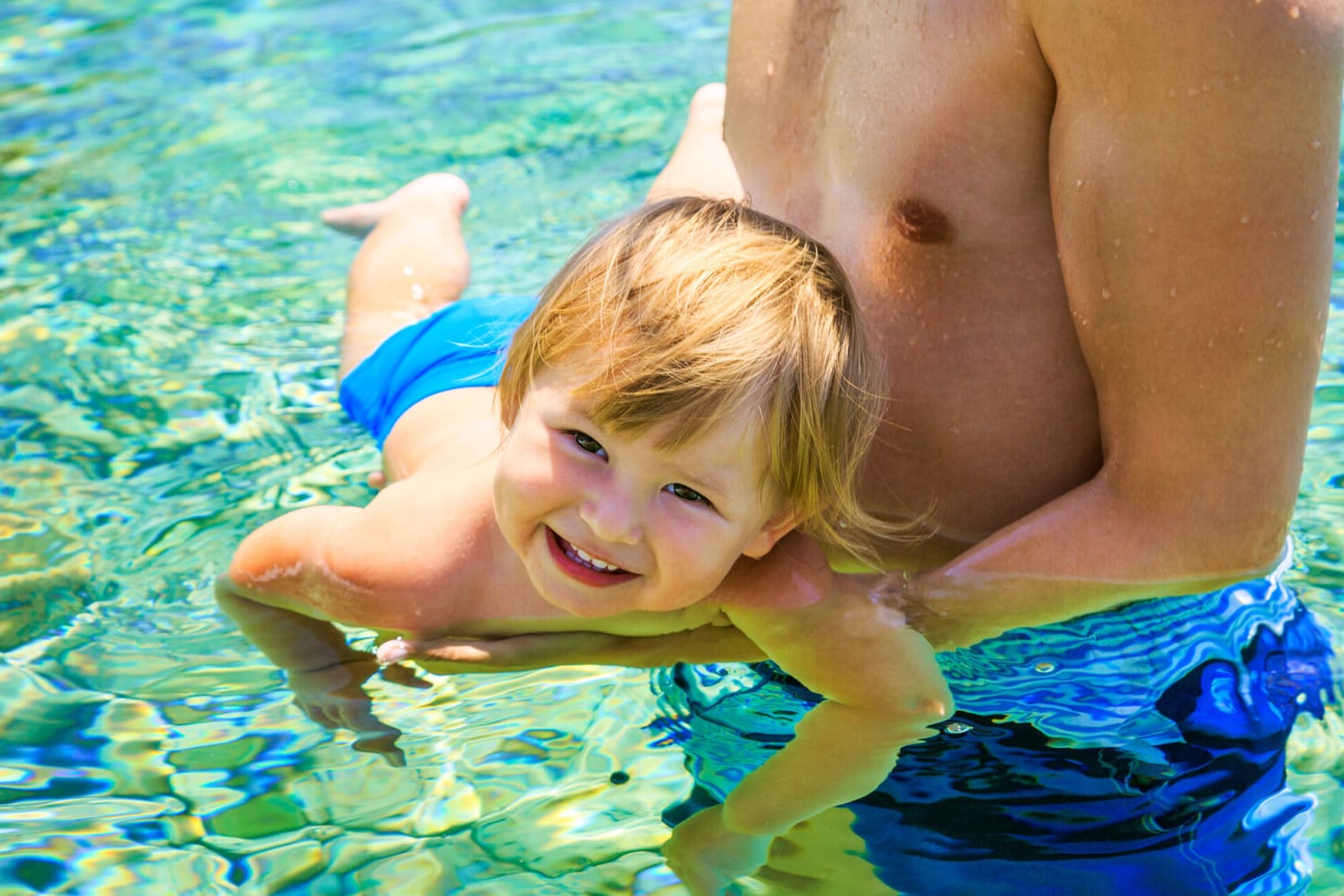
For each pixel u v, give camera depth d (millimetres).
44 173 3721
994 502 1981
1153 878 1646
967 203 1845
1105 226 1671
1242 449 1728
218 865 1694
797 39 2131
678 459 1776
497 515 1919
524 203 3477
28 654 2100
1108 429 1821
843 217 2033
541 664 2086
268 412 2752
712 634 2109
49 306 3096
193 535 2377
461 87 4215
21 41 4660
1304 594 2102
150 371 2877
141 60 4496
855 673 1951
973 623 1961
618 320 1839
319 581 2127
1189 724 1882
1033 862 1682
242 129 3969
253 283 3203
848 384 1933
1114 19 1585
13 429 2674
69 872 1679
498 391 2041
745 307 1858
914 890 1646
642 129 3887
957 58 1806
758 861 1695
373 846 1728
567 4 4906
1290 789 1759
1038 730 1896
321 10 4910
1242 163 1577
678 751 1892
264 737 1929
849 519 2041
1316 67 1561
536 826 1759
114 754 1893
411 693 2029
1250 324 1643
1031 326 1877
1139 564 1822
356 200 3529
